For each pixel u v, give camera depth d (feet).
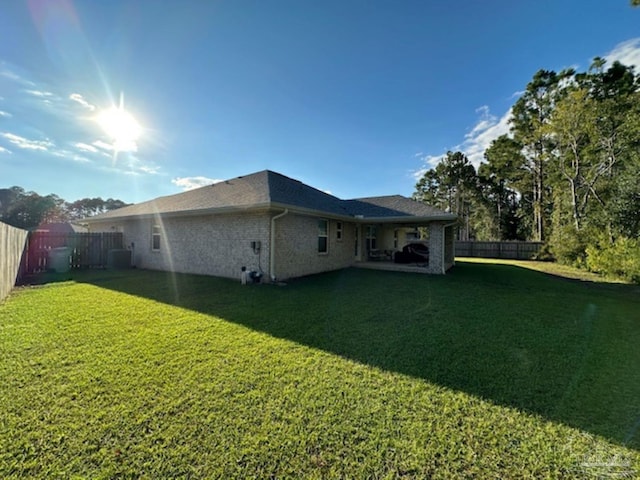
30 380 10.38
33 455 7.04
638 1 37.22
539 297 25.32
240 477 6.57
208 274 36.01
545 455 7.30
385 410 8.97
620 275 36.65
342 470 6.80
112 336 14.79
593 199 65.16
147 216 40.83
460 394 9.89
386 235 61.72
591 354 13.21
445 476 6.69
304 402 9.30
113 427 8.01
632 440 7.81
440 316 18.99
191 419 8.40
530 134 83.46
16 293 25.32
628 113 57.36
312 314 19.11
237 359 12.32
